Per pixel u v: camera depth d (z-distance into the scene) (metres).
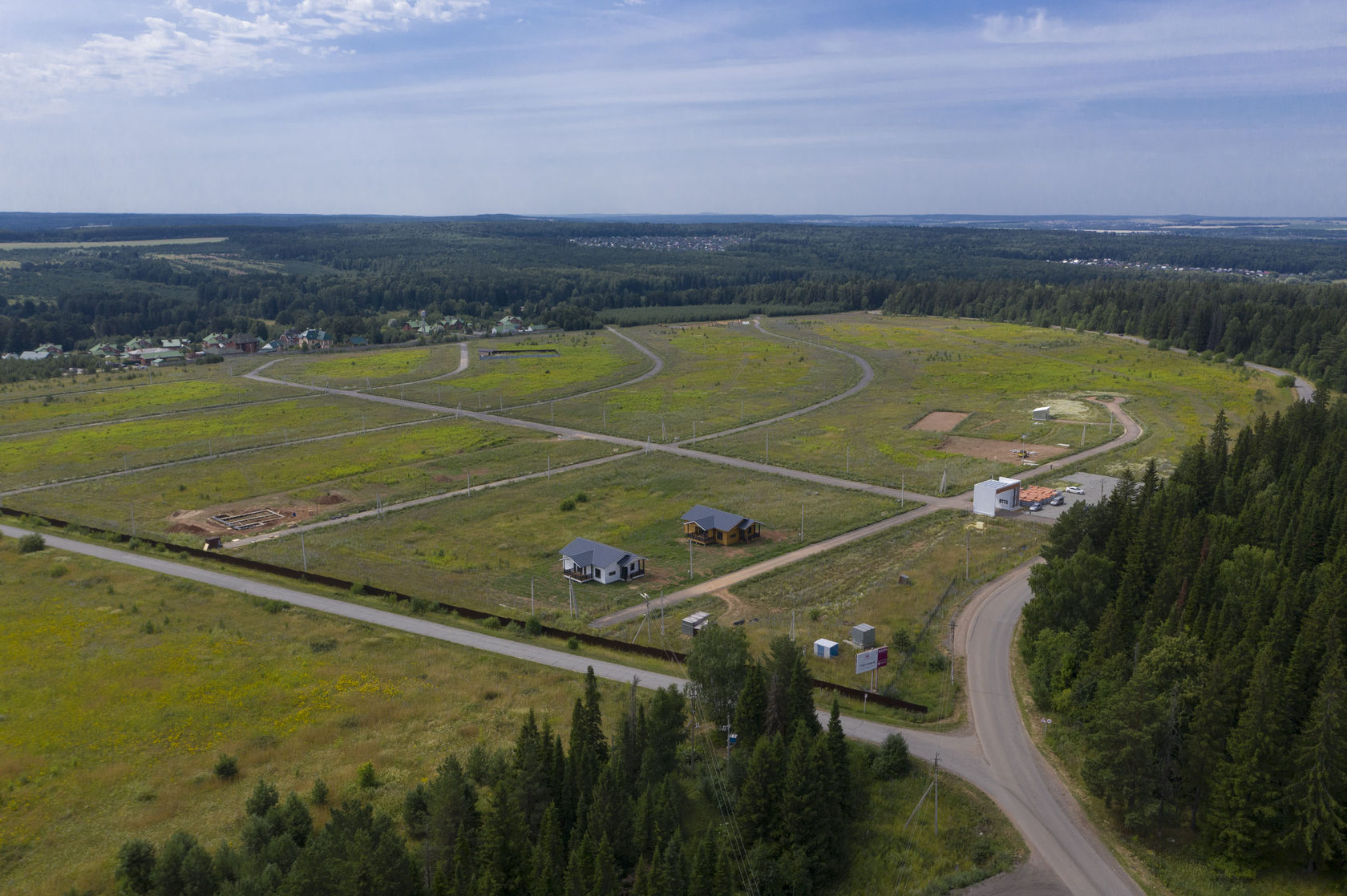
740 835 60.19
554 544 125.75
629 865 57.38
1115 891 56.06
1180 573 82.75
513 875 54.44
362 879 49.50
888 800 65.38
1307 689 65.00
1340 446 120.88
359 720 77.25
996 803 64.50
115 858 59.09
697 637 75.00
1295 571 86.38
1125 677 69.88
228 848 55.44
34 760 71.75
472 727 75.31
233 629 96.12
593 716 65.69
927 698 79.38
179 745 73.88
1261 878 57.12
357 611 101.38
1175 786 62.66
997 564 111.62
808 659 86.75
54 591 107.31
